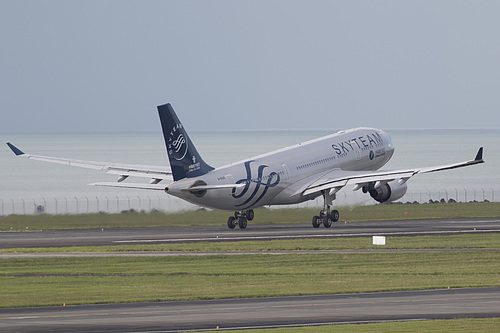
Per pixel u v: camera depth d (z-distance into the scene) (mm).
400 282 142125
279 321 105875
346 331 98688
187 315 110750
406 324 102812
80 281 146375
